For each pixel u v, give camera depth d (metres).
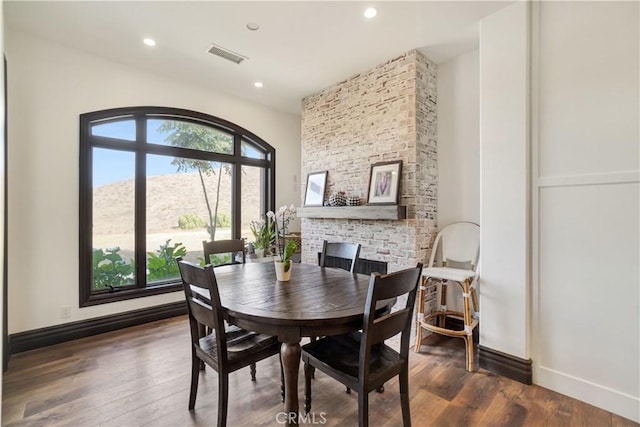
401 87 3.08
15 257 2.69
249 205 4.54
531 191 2.24
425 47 2.95
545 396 2.09
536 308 2.23
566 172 2.10
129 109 3.32
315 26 2.61
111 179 3.33
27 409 1.93
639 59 1.85
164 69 3.42
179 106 3.69
